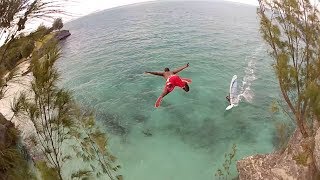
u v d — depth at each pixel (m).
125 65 24.53
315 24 10.81
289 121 16.80
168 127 17.84
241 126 17.42
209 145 16.33
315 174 10.15
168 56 25.30
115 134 17.41
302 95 10.95
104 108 19.64
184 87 12.88
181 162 15.29
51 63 6.04
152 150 16.17
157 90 21.23
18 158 6.30
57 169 7.34
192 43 27.11
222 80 21.70
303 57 11.50
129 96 20.75
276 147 15.20
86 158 9.89
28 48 5.24
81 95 20.95
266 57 23.81
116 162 15.16
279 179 11.01
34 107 6.58
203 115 18.58
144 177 14.42
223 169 14.62
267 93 19.83
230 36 27.98
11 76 5.47
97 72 23.83
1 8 4.46
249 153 15.44
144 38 28.88
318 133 10.37
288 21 11.16
